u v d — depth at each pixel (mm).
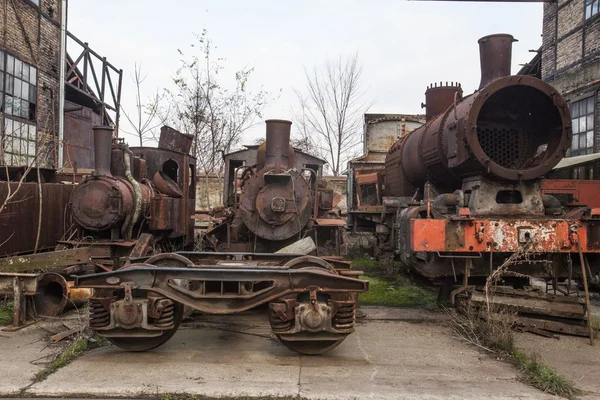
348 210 12383
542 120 6539
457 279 6648
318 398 3654
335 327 4602
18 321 5582
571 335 5512
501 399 3672
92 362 4441
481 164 5965
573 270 6102
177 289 4598
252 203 7270
